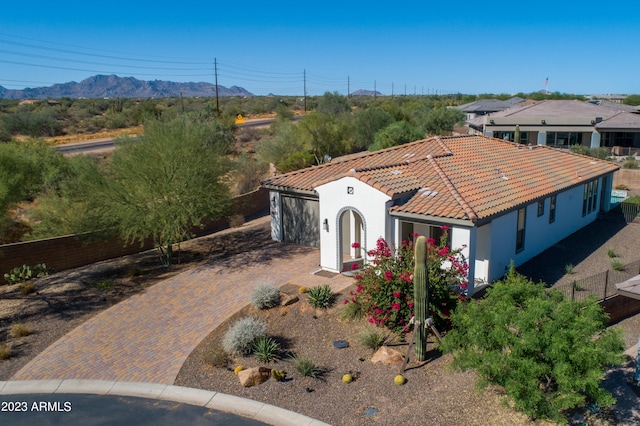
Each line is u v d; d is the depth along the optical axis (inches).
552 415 375.9
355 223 840.3
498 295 442.3
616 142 1835.6
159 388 508.1
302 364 520.4
